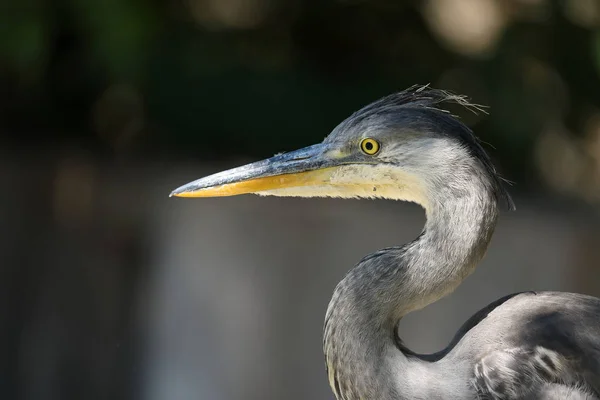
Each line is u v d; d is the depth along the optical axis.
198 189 6.76
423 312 11.62
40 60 13.22
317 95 14.01
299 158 6.69
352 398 6.25
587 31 13.90
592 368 6.00
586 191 14.39
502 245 11.95
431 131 6.38
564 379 6.02
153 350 12.03
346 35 14.69
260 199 12.13
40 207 12.34
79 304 12.16
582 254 12.09
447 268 6.26
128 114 13.95
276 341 11.76
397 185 6.53
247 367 11.80
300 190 6.70
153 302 12.09
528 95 14.03
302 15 14.70
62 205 12.39
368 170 6.55
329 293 11.77
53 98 13.98
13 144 13.61
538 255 11.95
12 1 12.56
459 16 15.06
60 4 12.80
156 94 13.71
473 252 6.25
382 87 14.21
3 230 12.09
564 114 14.34
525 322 6.21
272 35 14.60
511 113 13.97
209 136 13.83
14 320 12.03
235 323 11.86
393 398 6.14
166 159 13.46
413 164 6.40
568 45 14.07
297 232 11.80
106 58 13.18
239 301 11.85
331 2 14.66
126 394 12.10
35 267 12.22
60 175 12.52
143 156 13.54
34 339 12.09
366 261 6.34
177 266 12.03
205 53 13.81
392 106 6.55
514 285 11.91
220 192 6.75
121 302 12.15
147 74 13.58
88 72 13.63
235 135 13.79
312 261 11.79
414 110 6.46
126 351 12.10
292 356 11.73
